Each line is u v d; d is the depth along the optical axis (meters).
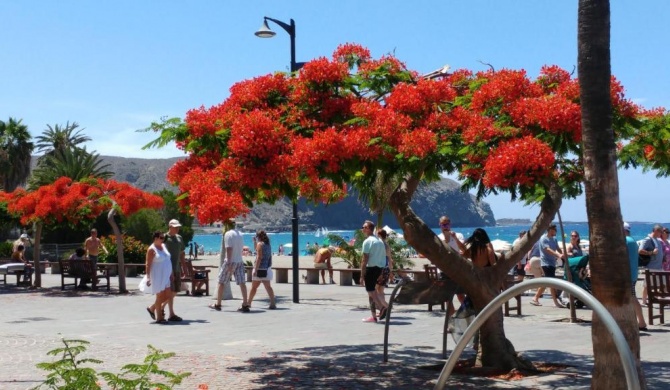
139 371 5.32
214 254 83.69
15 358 10.99
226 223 9.17
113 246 35.81
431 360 11.01
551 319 15.95
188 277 22.50
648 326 14.60
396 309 18.41
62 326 15.37
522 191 8.47
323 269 28.45
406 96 9.49
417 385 9.08
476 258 10.51
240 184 9.16
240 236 18.16
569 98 9.08
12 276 34.22
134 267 32.78
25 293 24.17
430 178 10.02
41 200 25.08
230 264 17.91
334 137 8.77
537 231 10.28
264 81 10.25
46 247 45.94
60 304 20.39
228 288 21.22
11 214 26.81
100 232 54.97
